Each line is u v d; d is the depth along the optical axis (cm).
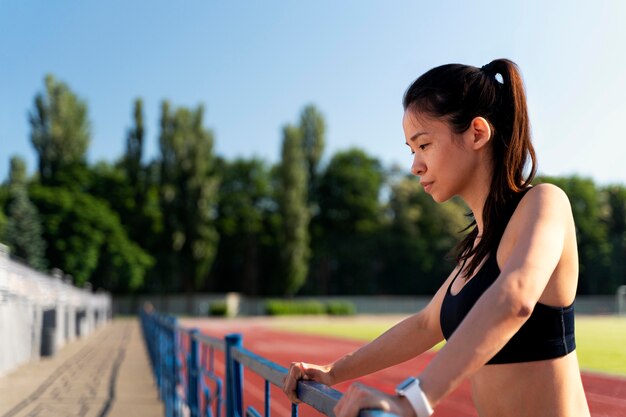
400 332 169
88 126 6612
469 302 133
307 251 6112
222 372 1295
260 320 5188
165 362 871
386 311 6066
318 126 6812
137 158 6456
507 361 123
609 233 6256
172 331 780
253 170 6881
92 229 5872
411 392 101
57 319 2247
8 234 5341
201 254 5912
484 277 132
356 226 6650
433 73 143
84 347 2225
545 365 122
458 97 137
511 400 123
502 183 134
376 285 6906
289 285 5922
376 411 96
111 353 1964
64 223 5775
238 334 301
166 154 6144
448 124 138
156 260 6462
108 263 6112
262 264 6738
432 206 6588
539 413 122
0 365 1348
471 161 140
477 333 104
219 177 6725
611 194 6344
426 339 166
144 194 6425
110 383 1231
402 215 6538
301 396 165
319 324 4522
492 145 140
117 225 6084
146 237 6400
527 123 140
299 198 6009
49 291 1961
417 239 6525
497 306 106
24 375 1371
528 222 122
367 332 3281
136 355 1892
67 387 1173
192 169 5956
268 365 203
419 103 142
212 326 4309
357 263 6750
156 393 1091
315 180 6800
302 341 2667
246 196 6719
